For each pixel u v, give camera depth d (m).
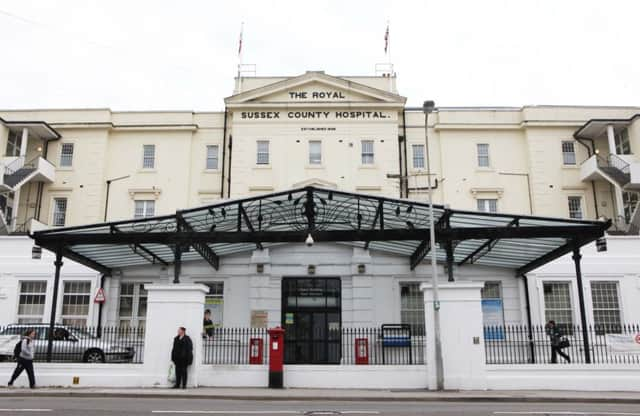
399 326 23.16
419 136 36.97
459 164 36.56
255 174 34.78
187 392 15.48
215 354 19.88
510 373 16.84
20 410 12.01
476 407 13.41
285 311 24.56
